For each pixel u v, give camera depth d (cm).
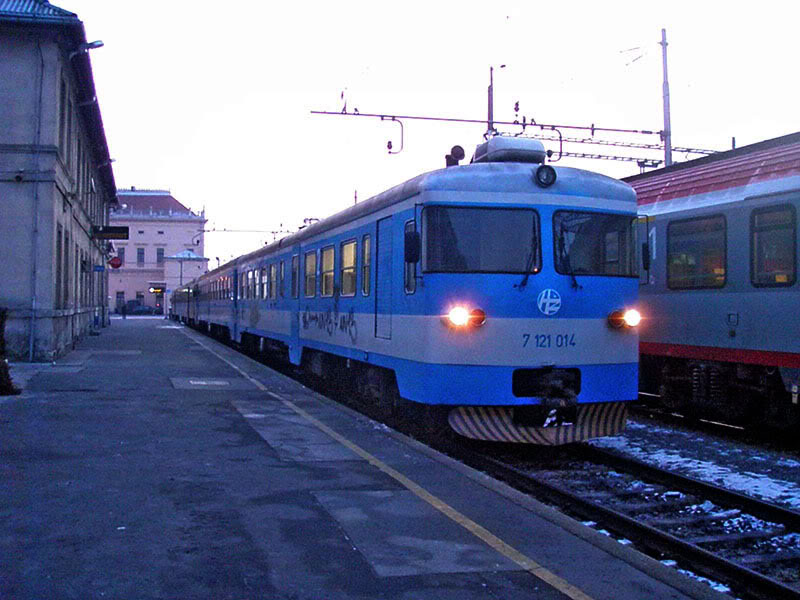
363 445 834
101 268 3341
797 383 970
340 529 534
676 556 567
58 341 1886
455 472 709
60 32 1733
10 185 1716
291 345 1603
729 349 1080
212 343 2683
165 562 462
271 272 1845
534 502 606
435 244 845
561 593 425
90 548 485
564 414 844
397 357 943
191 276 7950
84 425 927
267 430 919
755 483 799
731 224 1078
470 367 828
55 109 1742
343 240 1216
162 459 748
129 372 1562
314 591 421
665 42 2205
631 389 884
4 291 1705
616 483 804
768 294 1012
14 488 628
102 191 3800
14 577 433
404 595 418
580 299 859
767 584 496
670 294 1203
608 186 900
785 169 1002
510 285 841
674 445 1015
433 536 522
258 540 507
